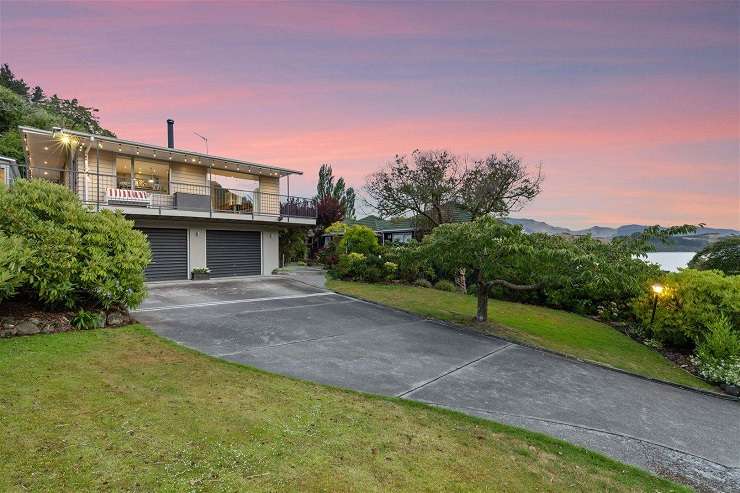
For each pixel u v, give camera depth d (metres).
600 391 6.04
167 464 2.65
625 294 12.23
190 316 8.15
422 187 20.55
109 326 6.41
